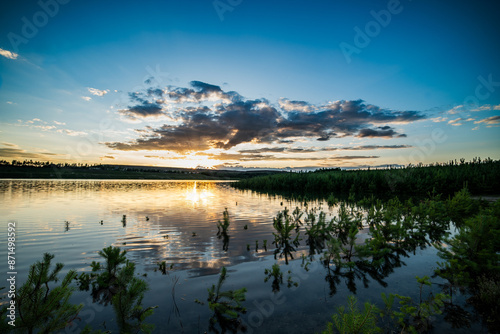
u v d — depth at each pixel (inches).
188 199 1084.5
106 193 1344.7
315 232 406.9
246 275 250.8
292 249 341.7
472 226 263.4
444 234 378.0
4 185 1875.0
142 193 1414.9
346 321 131.0
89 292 217.3
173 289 218.2
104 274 234.5
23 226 483.5
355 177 1504.7
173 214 645.9
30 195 1134.4
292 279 240.5
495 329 158.4
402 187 1269.7
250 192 1612.9
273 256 311.7
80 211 682.2
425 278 186.2
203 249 339.6
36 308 123.5
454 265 231.0
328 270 263.9
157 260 294.5
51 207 756.6
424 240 378.3
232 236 413.1
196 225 503.2
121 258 242.2
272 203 929.5
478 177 1029.2
